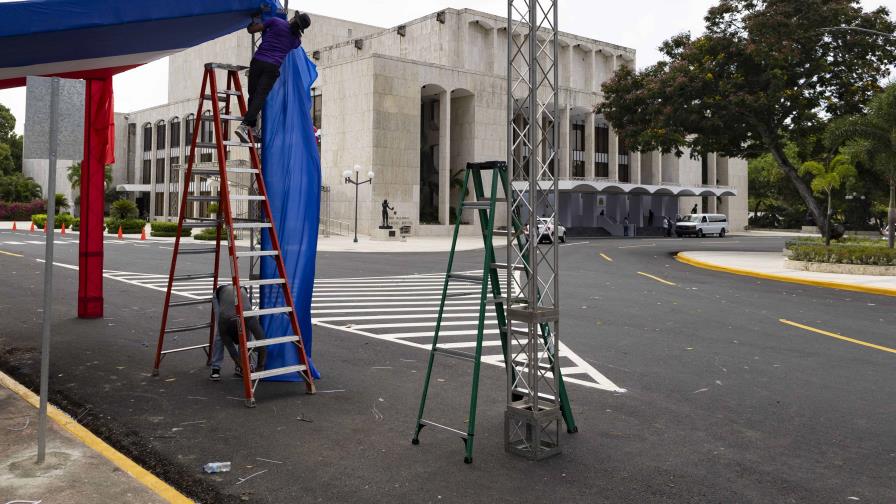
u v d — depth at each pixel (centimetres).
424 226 5044
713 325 1130
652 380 748
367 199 4806
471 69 5797
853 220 6662
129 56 809
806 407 647
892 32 2845
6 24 596
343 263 2475
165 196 6988
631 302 1420
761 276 2155
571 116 6319
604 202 6231
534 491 443
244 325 638
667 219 5994
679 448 530
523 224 536
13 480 425
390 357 853
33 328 1012
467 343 951
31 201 7544
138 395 661
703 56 2941
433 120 5766
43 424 456
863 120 2533
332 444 529
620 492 443
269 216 685
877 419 610
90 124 1081
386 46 6281
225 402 644
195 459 494
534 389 498
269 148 718
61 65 793
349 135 4972
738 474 477
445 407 634
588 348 923
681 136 3125
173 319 1124
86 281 1115
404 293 1550
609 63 6844
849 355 895
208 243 3528
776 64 2770
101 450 491
